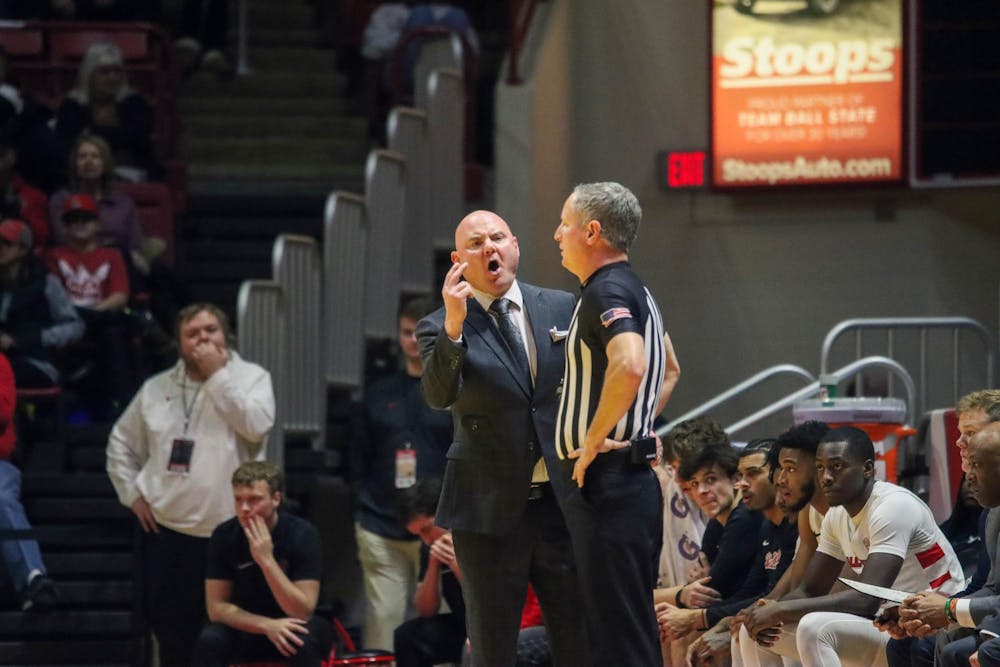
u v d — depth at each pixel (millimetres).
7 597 26656
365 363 30797
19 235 27953
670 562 21516
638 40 33531
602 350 14898
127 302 29562
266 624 22578
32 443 27781
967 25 31797
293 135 38531
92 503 26984
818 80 32219
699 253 33344
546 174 32562
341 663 22797
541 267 32281
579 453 14984
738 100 32469
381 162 29922
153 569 24969
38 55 36938
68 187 31672
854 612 17250
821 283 32906
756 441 19719
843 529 17859
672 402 33344
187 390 25078
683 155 33094
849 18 32062
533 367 15750
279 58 40594
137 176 33688
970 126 31828
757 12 32312
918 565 17438
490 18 41375
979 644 15914
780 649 18078
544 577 15789
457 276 15055
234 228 34594
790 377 32781
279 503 23234
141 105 34094
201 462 24719
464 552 15750
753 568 19641
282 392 26938
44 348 27828
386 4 39188
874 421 20688
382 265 30219
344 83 40062
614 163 33594
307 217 35125
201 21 40344
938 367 32312
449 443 26297
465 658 21484
